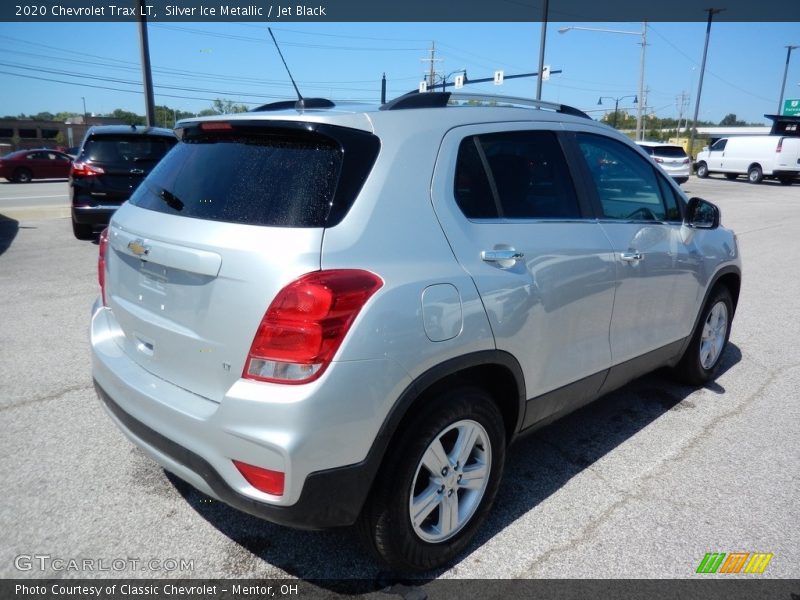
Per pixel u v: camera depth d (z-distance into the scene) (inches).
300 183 92.7
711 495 131.2
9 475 131.3
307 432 84.1
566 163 129.8
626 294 138.8
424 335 93.3
